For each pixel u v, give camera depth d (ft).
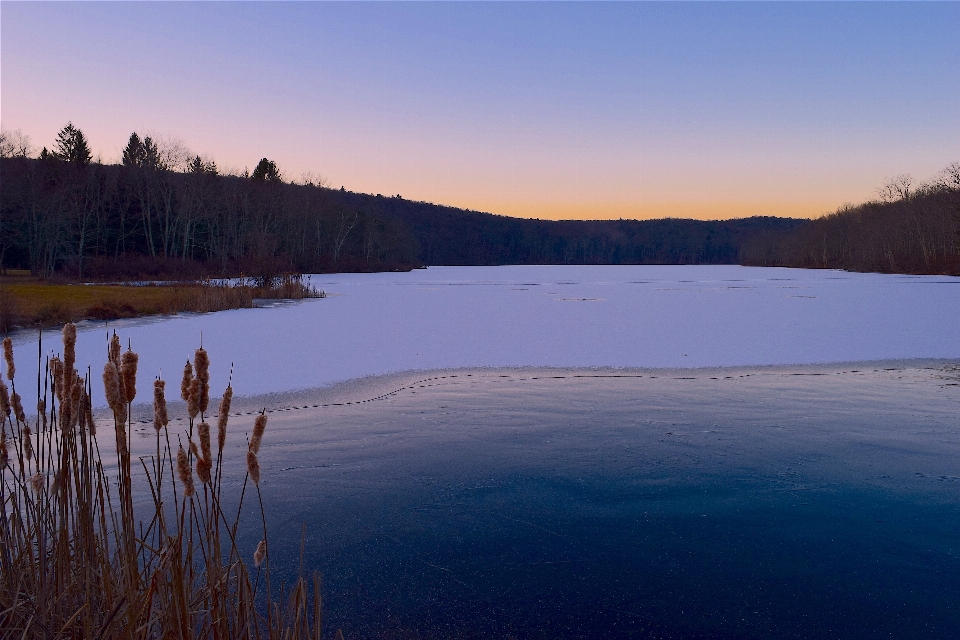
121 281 156.87
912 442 24.48
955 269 207.31
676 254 623.36
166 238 204.64
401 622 12.51
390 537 16.40
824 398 31.78
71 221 182.60
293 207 256.32
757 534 16.74
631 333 57.26
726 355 44.75
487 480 20.52
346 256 286.05
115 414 7.84
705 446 24.08
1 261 178.19
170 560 7.86
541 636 12.15
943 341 51.26
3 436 8.77
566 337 54.44
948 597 13.65
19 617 8.61
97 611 8.76
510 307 87.25
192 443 7.18
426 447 23.84
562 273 266.57
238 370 38.58
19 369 37.52
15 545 9.89
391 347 48.37
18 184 173.88
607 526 17.21
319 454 22.85
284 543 15.92
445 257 551.18
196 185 222.07
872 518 17.69
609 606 13.29
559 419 27.84
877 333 56.59
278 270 124.26
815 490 19.74
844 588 14.05
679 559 15.38
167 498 17.93
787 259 396.37
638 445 24.21
